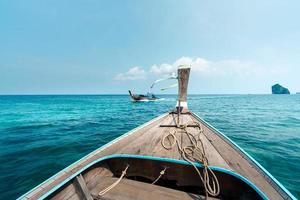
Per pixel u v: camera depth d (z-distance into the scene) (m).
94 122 13.31
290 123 11.96
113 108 26.98
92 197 1.93
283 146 6.69
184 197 1.90
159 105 33.28
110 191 2.01
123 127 11.08
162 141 3.01
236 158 2.36
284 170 4.67
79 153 6.20
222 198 2.07
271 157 5.55
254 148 6.45
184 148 2.63
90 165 2.21
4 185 4.09
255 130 9.62
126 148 2.81
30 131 10.05
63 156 5.91
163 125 4.18
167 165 2.42
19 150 6.50
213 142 3.02
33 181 4.26
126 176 2.58
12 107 29.36
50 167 5.02
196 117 5.62
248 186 1.86
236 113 18.28
